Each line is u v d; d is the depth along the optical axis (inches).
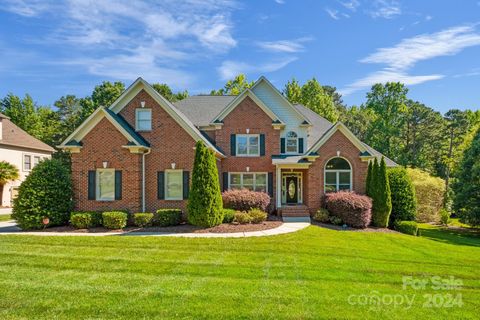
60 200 680.4
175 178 776.9
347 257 458.0
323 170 841.5
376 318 256.8
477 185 941.2
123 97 786.2
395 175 837.2
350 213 737.6
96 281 332.5
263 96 960.3
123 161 729.6
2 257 424.2
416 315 266.5
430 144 2139.5
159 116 779.4
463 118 1980.8
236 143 900.6
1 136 1294.3
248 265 399.5
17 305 269.0
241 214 709.3
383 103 2304.4
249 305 273.0
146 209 762.2
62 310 260.1
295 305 275.0
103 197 734.5
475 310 282.5
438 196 1064.8
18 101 2148.1
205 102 1066.1
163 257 431.8
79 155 733.9
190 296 291.9
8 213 1048.8
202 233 615.8
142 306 268.4
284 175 968.3
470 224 949.8
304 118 937.5
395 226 789.9
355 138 834.8
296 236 591.8
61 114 2664.9
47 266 386.0
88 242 518.6
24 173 1407.5
